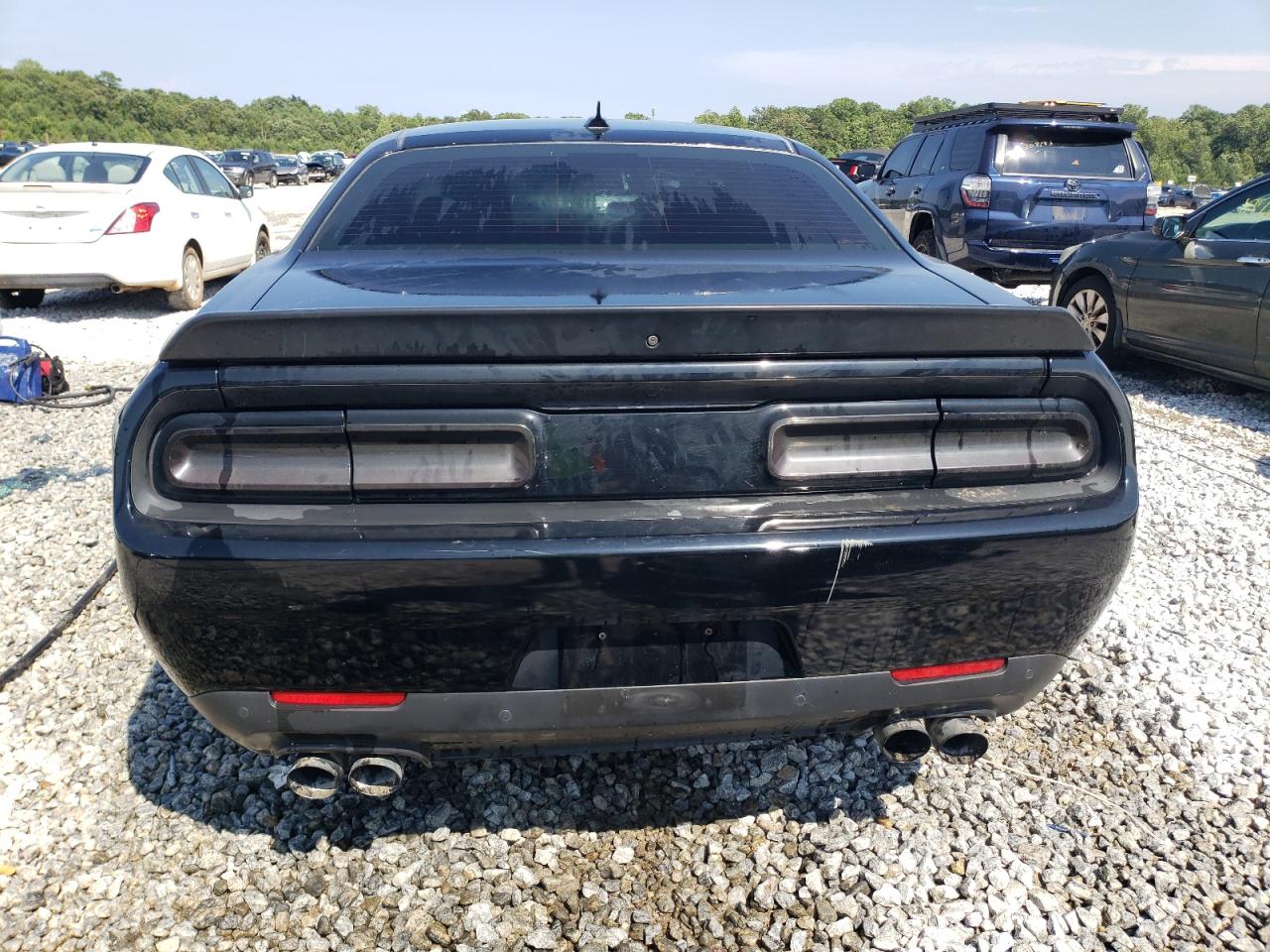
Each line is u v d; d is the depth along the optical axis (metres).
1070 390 1.97
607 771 2.58
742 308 1.80
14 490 4.61
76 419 5.89
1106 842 2.32
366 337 1.77
